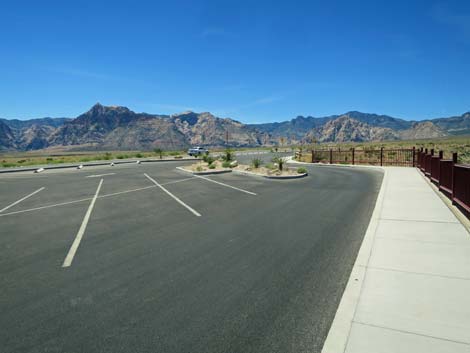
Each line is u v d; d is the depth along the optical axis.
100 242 7.53
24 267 6.07
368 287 4.64
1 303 4.70
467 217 8.43
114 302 4.65
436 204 10.12
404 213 9.01
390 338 3.47
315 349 3.49
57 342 3.74
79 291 5.03
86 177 22.95
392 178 17.55
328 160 40.69
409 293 4.40
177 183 18.50
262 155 61.09
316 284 5.04
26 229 8.88
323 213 9.95
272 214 9.99
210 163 29.62
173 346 3.61
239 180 19.53
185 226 8.80
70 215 10.53
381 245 6.39
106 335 3.85
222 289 4.97
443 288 4.50
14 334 3.92
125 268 5.91
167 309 4.42
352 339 3.49
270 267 5.78
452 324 3.67
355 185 16.45
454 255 5.69
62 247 7.21
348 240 7.18
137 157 57.84
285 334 3.78
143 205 11.99
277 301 4.55
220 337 3.76
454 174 9.97
